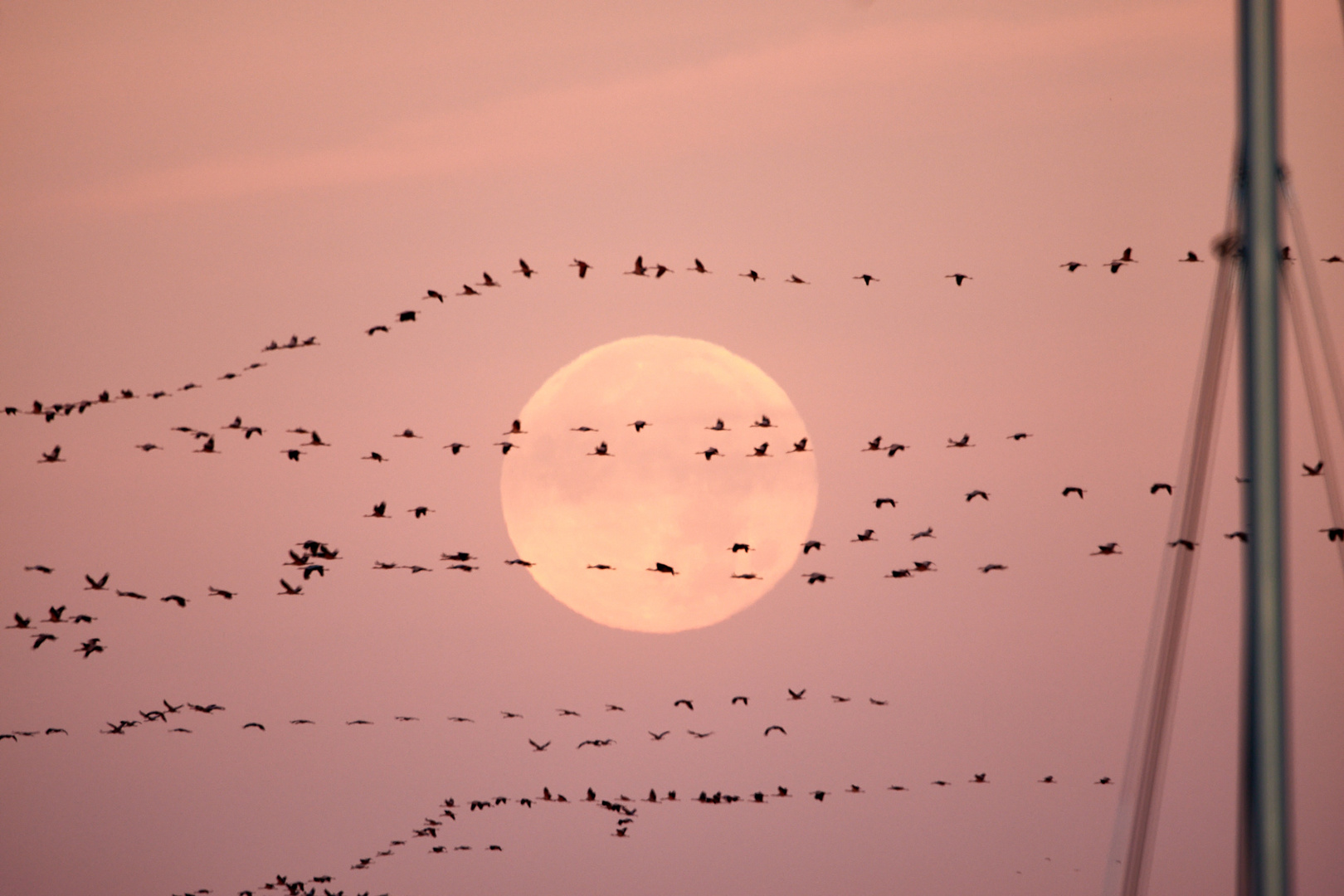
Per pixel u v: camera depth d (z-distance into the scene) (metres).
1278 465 13.73
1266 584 13.62
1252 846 13.48
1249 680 13.68
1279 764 13.36
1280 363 13.90
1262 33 14.62
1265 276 14.13
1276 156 14.47
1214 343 20.69
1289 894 13.21
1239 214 14.67
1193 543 22.31
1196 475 22.34
